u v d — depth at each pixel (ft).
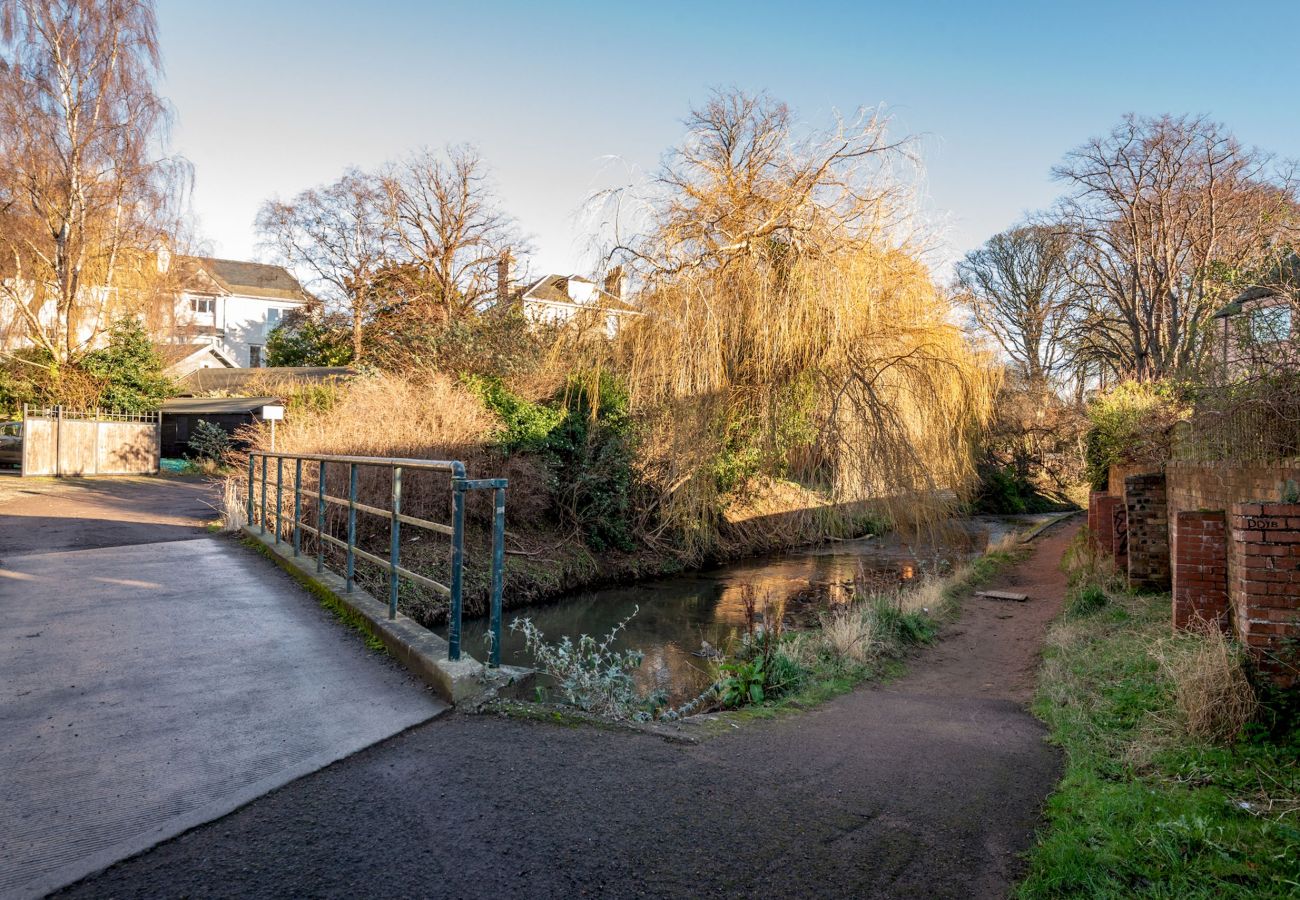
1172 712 14.56
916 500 36.60
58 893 7.71
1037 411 94.02
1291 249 28.96
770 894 8.25
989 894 8.52
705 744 12.98
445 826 9.27
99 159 79.97
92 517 42.14
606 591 43.29
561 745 12.05
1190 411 26.68
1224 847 9.28
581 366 45.37
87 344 84.23
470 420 44.70
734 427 40.16
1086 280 102.22
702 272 37.68
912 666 23.48
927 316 38.01
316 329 132.26
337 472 37.70
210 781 10.20
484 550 42.01
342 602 19.56
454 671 13.78
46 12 76.33
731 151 39.29
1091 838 9.55
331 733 11.98
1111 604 27.58
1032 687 20.22
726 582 45.96
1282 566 14.01
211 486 63.93
